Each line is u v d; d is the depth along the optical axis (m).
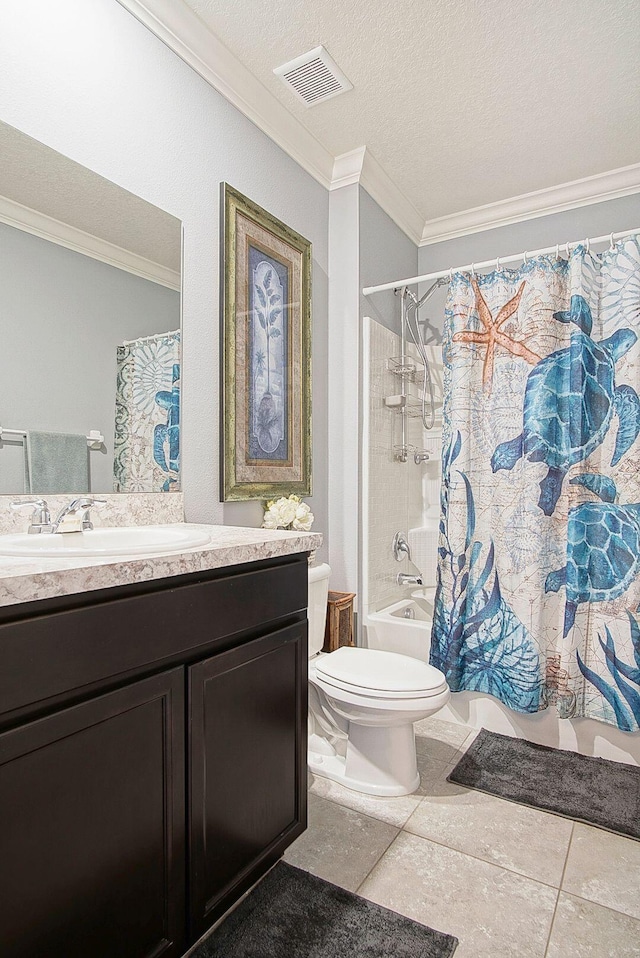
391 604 2.94
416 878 1.48
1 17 1.34
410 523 3.16
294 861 1.54
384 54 1.98
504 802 1.86
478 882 1.47
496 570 2.41
